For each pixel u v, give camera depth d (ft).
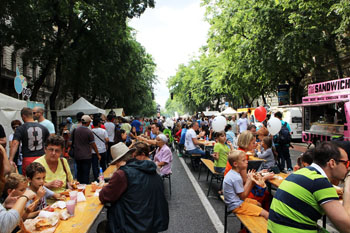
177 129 57.98
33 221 9.53
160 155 22.63
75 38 66.59
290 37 51.70
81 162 22.44
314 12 48.37
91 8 60.49
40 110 21.21
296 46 51.70
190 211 18.74
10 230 7.47
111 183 9.88
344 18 42.04
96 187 14.25
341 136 40.34
